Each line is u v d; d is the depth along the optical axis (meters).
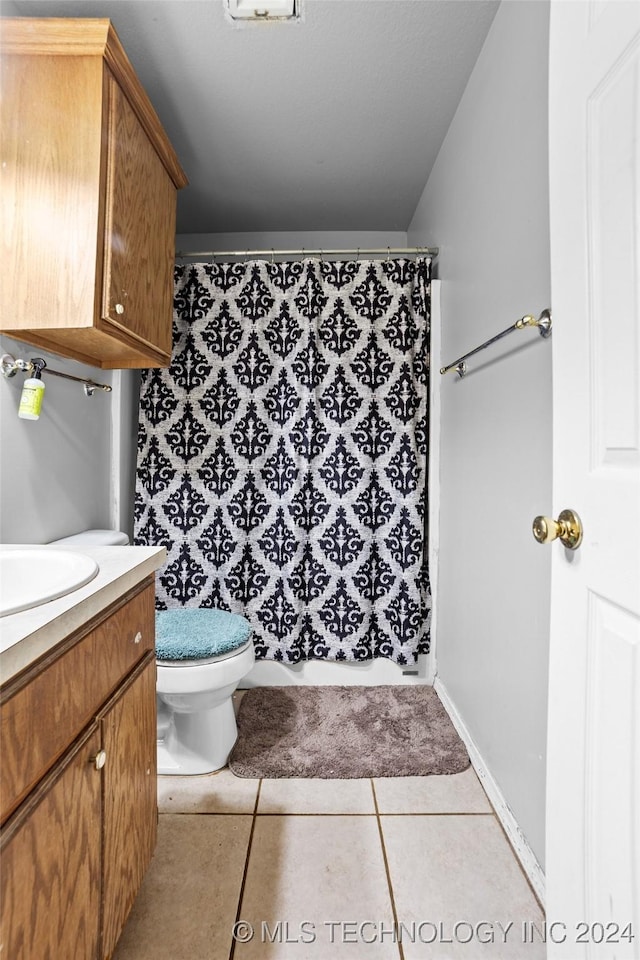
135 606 1.02
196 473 2.08
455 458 1.83
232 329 2.07
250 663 1.60
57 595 0.78
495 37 1.38
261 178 2.18
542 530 0.80
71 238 1.26
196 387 2.08
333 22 1.38
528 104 1.18
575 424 0.78
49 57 1.25
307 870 1.20
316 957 1.00
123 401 2.08
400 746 1.67
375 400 2.05
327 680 2.12
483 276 1.50
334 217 2.55
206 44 1.45
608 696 0.69
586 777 0.74
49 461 1.58
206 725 1.56
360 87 1.63
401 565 2.04
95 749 0.82
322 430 2.06
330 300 2.05
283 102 1.70
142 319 1.53
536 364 1.15
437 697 2.00
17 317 1.27
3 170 1.27
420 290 2.04
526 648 1.22
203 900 1.12
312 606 2.09
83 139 1.25
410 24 1.39
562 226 0.82
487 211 1.47
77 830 0.77
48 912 0.69
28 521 1.47
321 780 1.52
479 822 1.35
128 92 1.38
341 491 2.05
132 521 2.19
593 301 0.73
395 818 1.37
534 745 1.17
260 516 2.09
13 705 0.63
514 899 1.12
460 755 1.62
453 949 1.01
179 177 1.77
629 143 0.65
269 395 2.08
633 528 0.64
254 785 1.50
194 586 2.09
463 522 1.72
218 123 1.81
